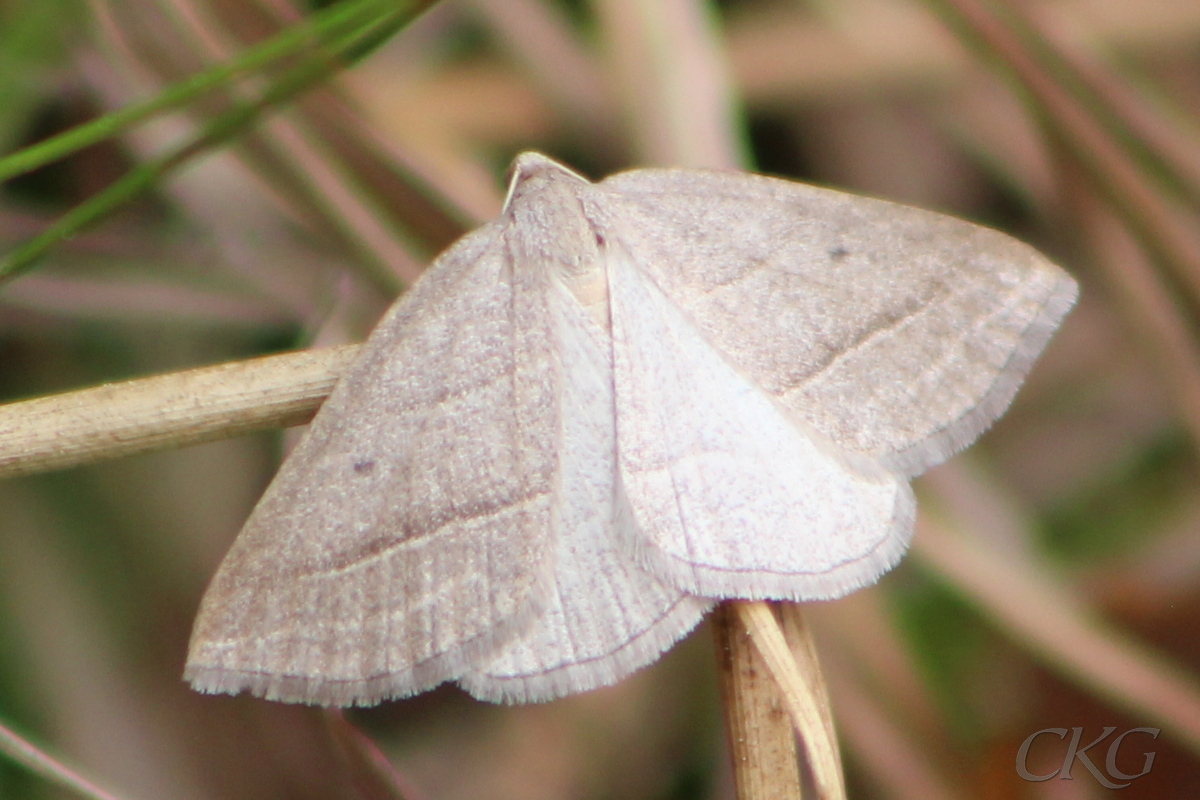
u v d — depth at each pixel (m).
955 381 0.16
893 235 0.16
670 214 0.16
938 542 0.17
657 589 0.16
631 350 0.16
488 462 0.16
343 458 0.16
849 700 0.17
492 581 0.16
